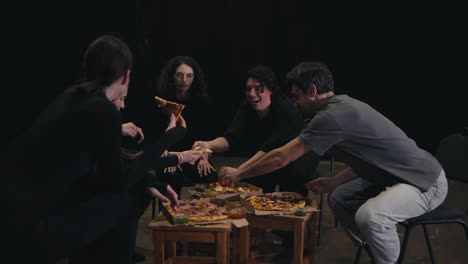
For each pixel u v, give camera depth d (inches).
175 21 242.2
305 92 106.9
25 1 231.9
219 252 100.6
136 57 237.3
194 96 146.1
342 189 118.0
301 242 105.0
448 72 232.7
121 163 81.2
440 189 104.8
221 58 246.1
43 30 235.5
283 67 244.2
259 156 128.8
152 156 91.8
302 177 132.3
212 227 99.6
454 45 230.2
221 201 113.9
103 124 77.4
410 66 235.6
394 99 239.5
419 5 230.8
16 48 236.4
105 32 236.4
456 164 119.6
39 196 75.2
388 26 234.7
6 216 73.6
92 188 83.2
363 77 240.1
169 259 105.7
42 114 80.4
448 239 146.6
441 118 236.2
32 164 75.4
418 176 103.4
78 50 237.0
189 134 145.2
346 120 101.9
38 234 76.0
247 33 243.6
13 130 242.1
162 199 93.0
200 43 244.8
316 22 239.5
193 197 120.7
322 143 102.7
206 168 135.9
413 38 233.5
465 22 227.6
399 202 101.3
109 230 86.7
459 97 233.0
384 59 237.3
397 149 103.5
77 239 79.9
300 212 105.2
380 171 105.0
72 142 76.4
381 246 101.6
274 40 243.0
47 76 239.8
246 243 103.8
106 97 80.2
